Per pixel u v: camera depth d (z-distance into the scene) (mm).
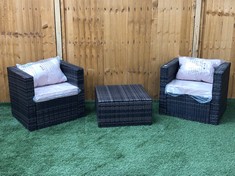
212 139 2883
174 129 3107
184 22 3748
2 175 2303
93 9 3689
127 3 3674
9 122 3299
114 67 3914
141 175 2305
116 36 3793
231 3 3660
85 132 3049
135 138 2912
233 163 2471
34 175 2303
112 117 3146
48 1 3625
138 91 3398
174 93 3342
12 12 3615
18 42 3730
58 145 2771
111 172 2344
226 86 3449
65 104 3258
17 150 2680
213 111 3172
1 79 3840
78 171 2355
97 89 3471
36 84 3242
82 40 3801
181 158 2547
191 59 3576
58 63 3514
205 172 2344
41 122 3119
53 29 3725
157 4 3680
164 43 3830
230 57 3865
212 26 3764
